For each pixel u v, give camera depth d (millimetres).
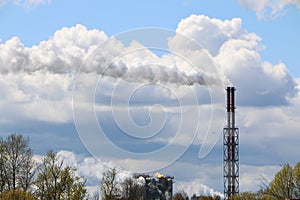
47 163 125750
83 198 125312
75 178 126000
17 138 131000
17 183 129250
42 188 125312
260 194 108938
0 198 122000
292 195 130875
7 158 129875
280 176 132500
